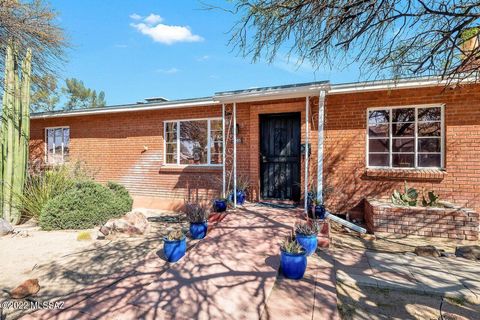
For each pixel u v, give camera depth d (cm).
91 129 1070
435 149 665
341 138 723
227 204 697
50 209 657
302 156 728
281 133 778
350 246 548
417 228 593
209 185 870
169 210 915
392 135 696
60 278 403
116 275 411
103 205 698
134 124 993
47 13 757
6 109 745
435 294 367
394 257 489
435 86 638
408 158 685
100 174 1044
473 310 333
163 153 947
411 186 672
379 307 339
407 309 335
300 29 342
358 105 711
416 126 675
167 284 355
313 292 354
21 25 723
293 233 521
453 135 637
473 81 531
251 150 789
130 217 629
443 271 433
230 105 826
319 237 530
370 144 714
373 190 700
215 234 521
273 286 363
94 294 349
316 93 612
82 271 426
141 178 977
